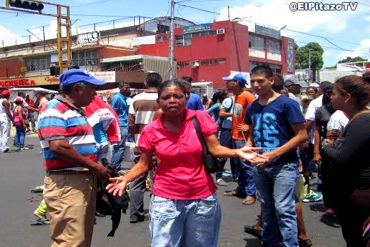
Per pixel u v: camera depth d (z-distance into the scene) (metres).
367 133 3.14
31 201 7.82
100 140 4.34
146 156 3.55
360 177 3.22
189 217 3.44
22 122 16.08
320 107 6.32
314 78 54.91
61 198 3.68
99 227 6.18
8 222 6.50
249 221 6.28
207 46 45.12
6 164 12.32
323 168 3.49
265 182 4.68
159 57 44.22
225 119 7.97
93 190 3.83
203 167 3.44
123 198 3.94
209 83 41.69
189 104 7.02
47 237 5.79
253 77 4.60
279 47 53.91
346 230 3.39
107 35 58.25
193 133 3.38
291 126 4.46
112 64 45.06
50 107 3.66
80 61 47.81
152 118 6.43
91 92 3.78
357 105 3.28
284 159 4.48
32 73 52.25
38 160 13.14
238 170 7.81
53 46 56.88
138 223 6.35
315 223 6.17
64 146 3.57
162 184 3.44
